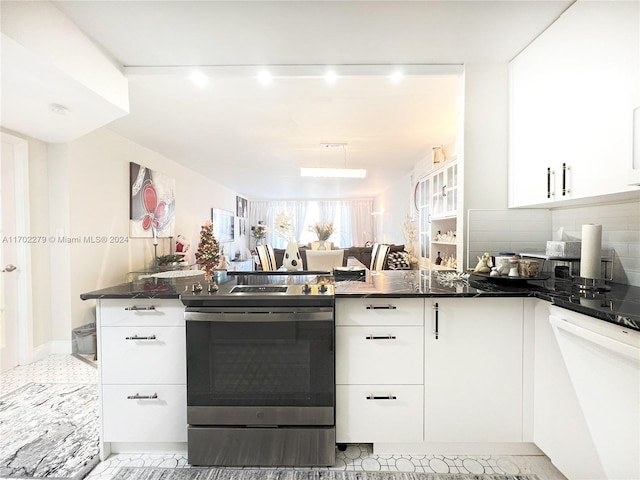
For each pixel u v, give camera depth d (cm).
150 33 163
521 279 160
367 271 227
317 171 343
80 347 284
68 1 140
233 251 795
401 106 260
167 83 219
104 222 324
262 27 159
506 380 146
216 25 157
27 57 138
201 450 142
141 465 146
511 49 181
